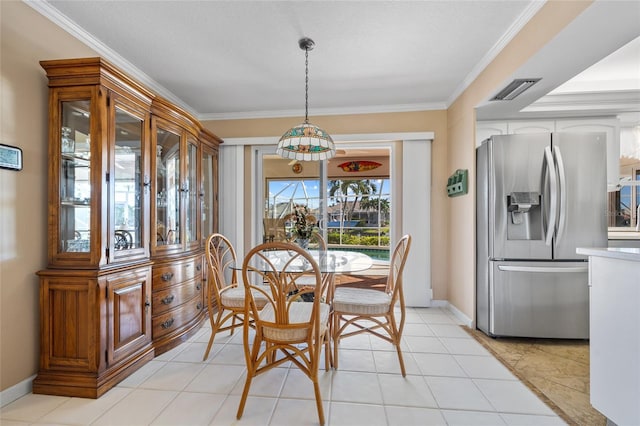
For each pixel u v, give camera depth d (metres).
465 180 2.80
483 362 2.05
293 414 1.50
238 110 3.56
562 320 2.35
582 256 2.33
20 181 1.61
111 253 1.76
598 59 1.86
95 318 1.64
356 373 1.90
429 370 1.94
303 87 2.92
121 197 1.88
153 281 2.13
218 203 3.54
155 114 2.19
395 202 3.48
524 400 1.63
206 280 2.93
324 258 2.46
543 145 2.35
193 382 1.79
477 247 2.69
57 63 1.64
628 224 3.06
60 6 1.77
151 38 2.11
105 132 1.71
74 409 1.53
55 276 1.65
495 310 2.43
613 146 2.94
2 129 1.53
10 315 1.57
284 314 1.51
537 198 2.36
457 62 2.46
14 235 1.58
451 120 3.21
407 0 1.74
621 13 1.42
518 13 1.85
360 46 2.22
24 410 1.52
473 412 1.52
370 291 2.22
